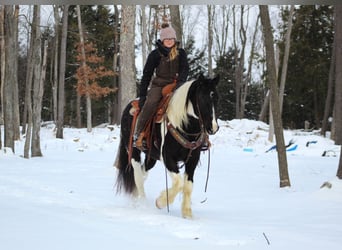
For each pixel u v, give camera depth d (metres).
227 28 46.78
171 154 6.53
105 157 16.42
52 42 34.91
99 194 8.33
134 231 5.16
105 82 36.31
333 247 4.74
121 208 6.89
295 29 32.44
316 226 5.90
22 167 12.55
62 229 5.02
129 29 12.93
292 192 8.86
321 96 33.22
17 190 8.40
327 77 32.06
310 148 20.45
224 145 22.78
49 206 6.82
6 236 4.59
